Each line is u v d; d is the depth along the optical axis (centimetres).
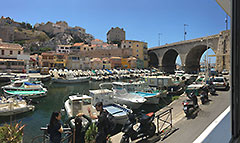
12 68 4784
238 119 204
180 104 1158
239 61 197
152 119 538
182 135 551
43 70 4950
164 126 690
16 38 10881
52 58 6181
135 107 1620
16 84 2459
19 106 1507
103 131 436
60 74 4631
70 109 1315
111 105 1505
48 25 12975
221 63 4009
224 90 1555
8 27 10569
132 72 6525
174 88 2488
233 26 197
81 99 1251
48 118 1474
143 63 8162
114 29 12456
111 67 7175
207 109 882
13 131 551
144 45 8425
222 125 286
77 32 13950
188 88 1500
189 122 692
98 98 1462
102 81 4866
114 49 8056
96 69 6394
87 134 550
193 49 5706
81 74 5200
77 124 442
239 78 198
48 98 2314
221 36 4091
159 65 7644
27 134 1128
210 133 262
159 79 2503
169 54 7681
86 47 8719
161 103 1956
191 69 6150
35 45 10600
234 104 204
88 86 3797
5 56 4959
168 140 520
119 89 1980
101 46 8888
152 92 2053
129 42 8338
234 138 202
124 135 511
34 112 1630
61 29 13238
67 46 9212
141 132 530
